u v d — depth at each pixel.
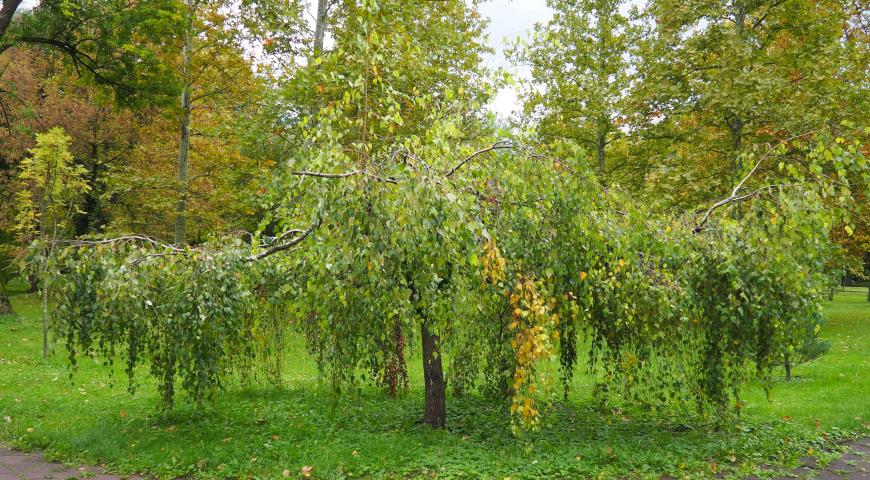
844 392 8.84
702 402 6.59
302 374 10.85
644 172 14.59
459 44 10.77
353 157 6.31
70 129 18.81
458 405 8.26
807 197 5.36
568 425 7.16
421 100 5.86
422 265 4.80
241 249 6.42
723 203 6.16
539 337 4.62
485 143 6.07
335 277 5.16
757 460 5.87
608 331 6.55
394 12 9.49
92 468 5.71
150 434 6.70
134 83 11.77
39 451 6.21
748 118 13.10
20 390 8.85
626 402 8.20
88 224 20.64
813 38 13.80
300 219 6.60
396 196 4.58
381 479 5.32
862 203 13.08
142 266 6.04
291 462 5.78
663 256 6.00
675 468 5.61
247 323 7.57
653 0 15.27
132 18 10.97
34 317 17.55
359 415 7.45
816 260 5.81
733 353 6.14
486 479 5.27
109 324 6.05
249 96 13.27
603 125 14.61
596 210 5.79
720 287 5.97
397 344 8.20
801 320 5.95
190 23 11.84
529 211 5.55
